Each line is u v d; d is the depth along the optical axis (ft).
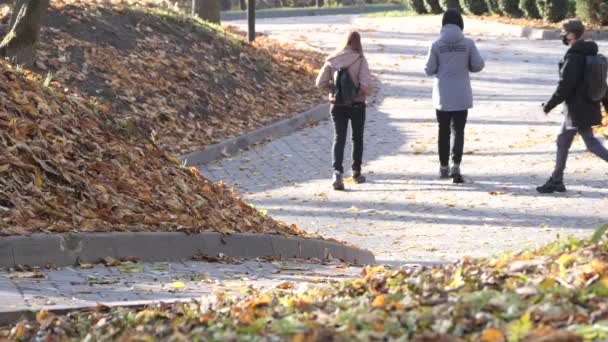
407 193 55.57
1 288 27.66
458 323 18.07
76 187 36.86
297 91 88.74
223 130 72.64
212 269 34.58
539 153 63.98
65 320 24.35
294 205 53.93
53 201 35.17
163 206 39.06
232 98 79.30
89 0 83.97
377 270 28.71
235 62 86.58
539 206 50.37
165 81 74.79
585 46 51.19
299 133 76.48
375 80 100.22
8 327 24.49
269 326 19.61
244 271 34.96
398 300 20.63
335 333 17.70
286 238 40.68
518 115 78.79
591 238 23.70
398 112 82.84
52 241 31.55
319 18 206.28
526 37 132.67
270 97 83.82
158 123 68.54
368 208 52.44
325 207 53.21
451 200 53.11
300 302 21.76
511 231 45.65
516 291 19.77
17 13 68.69
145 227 35.76
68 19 76.79
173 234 35.68
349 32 58.03
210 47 86.17
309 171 63.46
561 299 19.01
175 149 66.18
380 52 122.31
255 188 58.90
